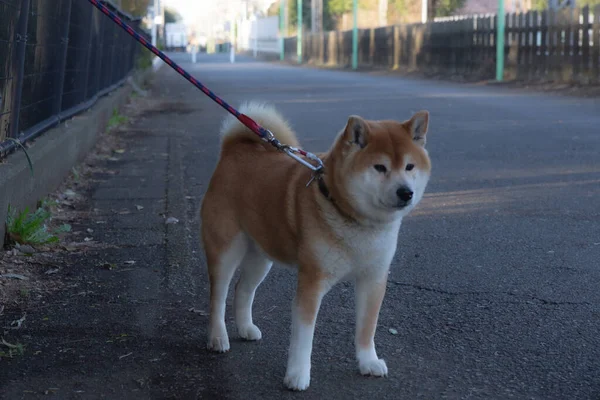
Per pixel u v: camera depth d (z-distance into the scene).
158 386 3.45
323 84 24.44
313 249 3.36
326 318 4.32
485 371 3.62
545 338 4.00
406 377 3.57
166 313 4.37
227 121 4.18
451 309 4.45
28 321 4.18
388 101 17.59
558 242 5.76
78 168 8.54
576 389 3.42
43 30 7.15
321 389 3.44
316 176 3.40
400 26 32.41
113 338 3.99
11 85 5.79
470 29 25.28
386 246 3.39
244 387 3.46
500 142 10.69
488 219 6.47
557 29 20.06
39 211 5.65
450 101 17.16
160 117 14.56
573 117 13.35
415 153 3.36
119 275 5.01
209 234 3.88
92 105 11.13
